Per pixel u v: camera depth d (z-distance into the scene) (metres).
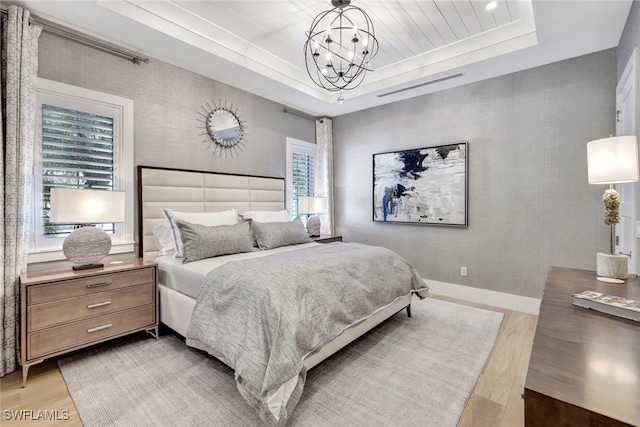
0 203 1.95
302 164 4.70
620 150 1.59
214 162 3.51
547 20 2.28
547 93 3.04
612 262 1.70
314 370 2.06
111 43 2.66
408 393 1.81
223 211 3.30
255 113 3.96
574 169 2.90
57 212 2.11
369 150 4.48
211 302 1.98
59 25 2.37
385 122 4.30
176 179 3.10
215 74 3.35
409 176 4.04
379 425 1.56
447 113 3.72
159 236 2.89
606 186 2.74
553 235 3.02
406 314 3.08
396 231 4.22
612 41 2.59
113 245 2.68
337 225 4.88
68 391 1.82
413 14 2.54
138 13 2.36
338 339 2.04
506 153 3.29
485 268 3.45
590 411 0.62
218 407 1.68
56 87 2.36
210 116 3.44
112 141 2.70
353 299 2.17
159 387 1.86
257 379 1.53
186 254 2.59
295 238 3.40
